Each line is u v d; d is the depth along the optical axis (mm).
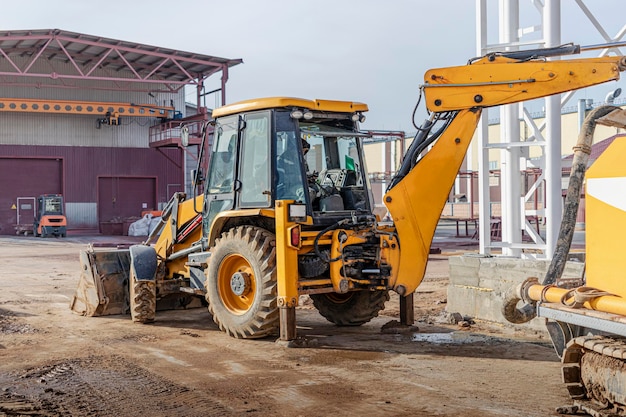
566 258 6152
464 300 10023
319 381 6672
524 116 10578
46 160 45594
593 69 7770
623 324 4883
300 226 8375
